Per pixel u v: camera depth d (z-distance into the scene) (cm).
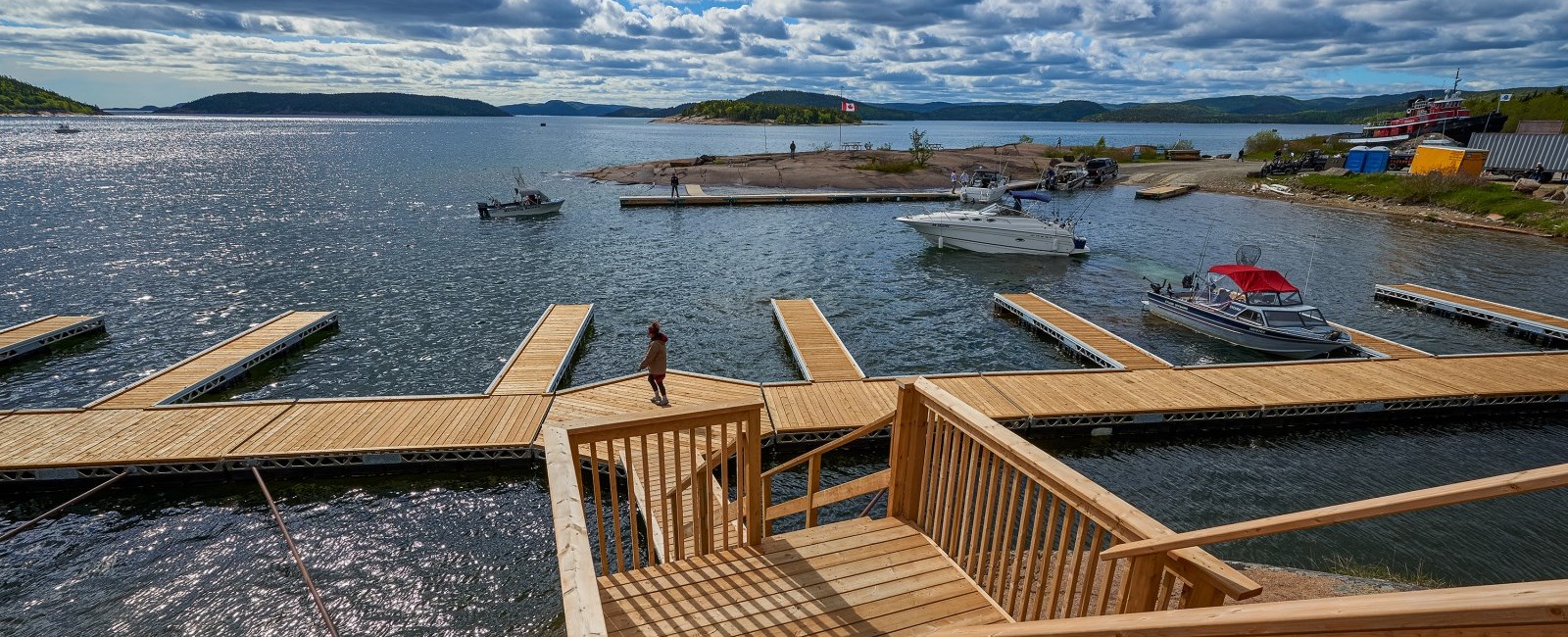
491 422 1485
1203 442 1549
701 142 14375
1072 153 8931
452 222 4362
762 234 4112
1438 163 5306
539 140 14950
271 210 4766
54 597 1041
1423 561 1089
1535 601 129
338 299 2648
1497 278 3002
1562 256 3431
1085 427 1555
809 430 1469
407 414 1525
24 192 5538
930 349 2161
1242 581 281
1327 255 3506
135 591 1054
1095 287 2941
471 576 1097
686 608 479
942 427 522
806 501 684
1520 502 1237
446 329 2309
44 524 1215
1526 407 1673
